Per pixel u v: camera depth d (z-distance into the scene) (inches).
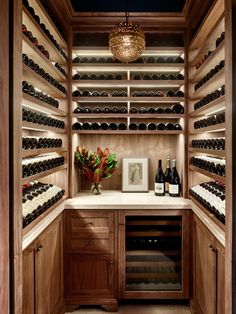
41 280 81.3
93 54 126.0
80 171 136.9
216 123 89.6
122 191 134.2
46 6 97.5
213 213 86.2
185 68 121.1
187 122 121.4
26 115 80.1
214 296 80.4
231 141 63.0
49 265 89.6
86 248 110.6
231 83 62.9
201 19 106.4
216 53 84.7
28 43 73.2
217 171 88.8
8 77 56.6
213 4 85.8
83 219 110.3
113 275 110.8
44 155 116.6
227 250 65.6
